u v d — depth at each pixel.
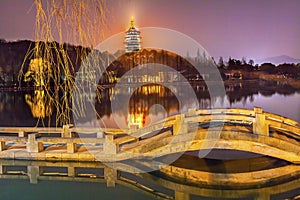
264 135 6.01
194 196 5.47
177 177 5.91
